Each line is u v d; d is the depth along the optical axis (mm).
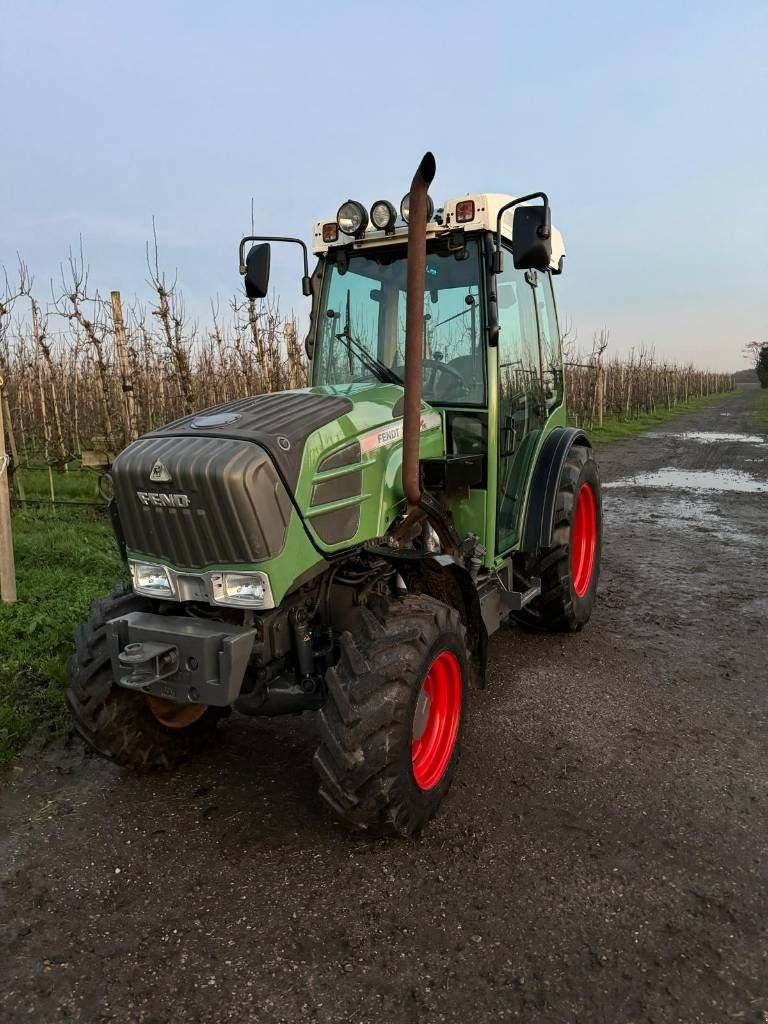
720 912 2357
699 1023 1956
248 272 3715
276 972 2137
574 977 2107
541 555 4473
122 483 2723
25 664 4176
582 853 2654
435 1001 2029
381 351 3875
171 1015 1997
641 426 25594
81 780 3184
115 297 8242
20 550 6539
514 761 3295
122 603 3006
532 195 2947
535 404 4449
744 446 18438
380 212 3516
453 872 2564
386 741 2520
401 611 2783
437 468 3385
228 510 2512
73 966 2168
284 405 3004
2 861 2645
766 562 6910
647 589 6020
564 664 4402
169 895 2467
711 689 4059
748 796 3016
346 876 2551
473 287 3590
